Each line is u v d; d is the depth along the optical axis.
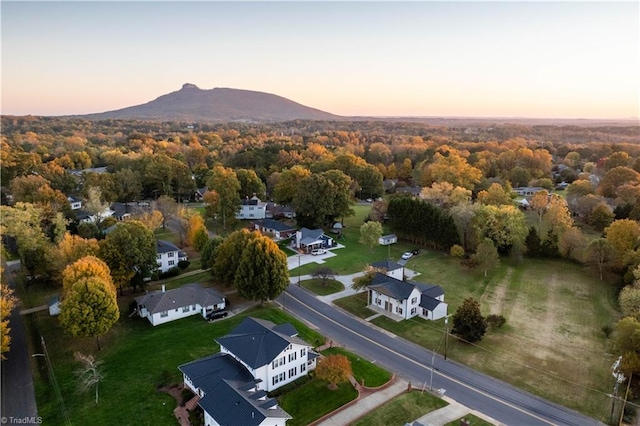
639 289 63.16
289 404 46.12
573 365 54.47
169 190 140.25
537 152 183.75
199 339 59.31
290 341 49.31
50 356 55.34
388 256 96.38
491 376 52.25
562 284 81.00
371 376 51.50
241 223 121.00
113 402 46.12
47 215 97.56
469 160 184.88
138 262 71.12
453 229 96.50
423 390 49.25
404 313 67.50
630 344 48.84
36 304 69.88
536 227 104.06
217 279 76.75
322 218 109.50
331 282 81.12
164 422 43.16
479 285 80.44
